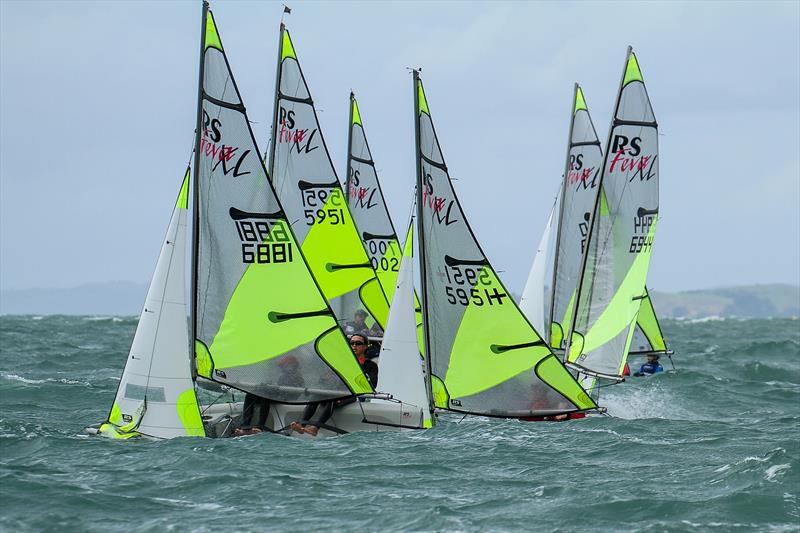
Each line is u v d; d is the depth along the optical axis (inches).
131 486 2208.4
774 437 2928.2
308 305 2859.3
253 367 2829.7
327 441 2773.1
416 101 3058.6
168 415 2714.1
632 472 2428.6
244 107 2834.6
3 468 2341.3
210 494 2159.2
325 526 1945.1
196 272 2795.3
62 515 1989.4
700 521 1994.3
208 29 2810.0
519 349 3043.8
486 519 2004.2
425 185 3056.1
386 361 3011.8
